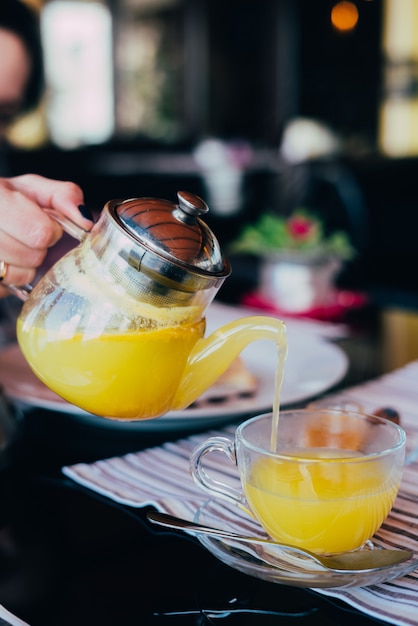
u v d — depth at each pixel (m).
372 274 2.52
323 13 4.48
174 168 3.20
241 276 1.66
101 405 0.66
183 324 0.65
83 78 4.84
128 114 4.93
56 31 4.64
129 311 0.64
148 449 0.78
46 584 0.60
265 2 4.65
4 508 0.69
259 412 0.87
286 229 1.44
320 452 0.66
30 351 0.67
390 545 0.63
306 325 1.24
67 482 0.73
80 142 4.11
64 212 0.74
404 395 0.91
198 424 0.84
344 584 0.58
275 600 0.59
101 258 0.64
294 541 0.61
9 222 0.69
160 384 0.65
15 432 0.78
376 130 4.53
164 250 0.62
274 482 0.61
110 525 0.67
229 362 0.66
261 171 3.14
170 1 4.73
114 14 4.73
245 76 4.91
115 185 3.18
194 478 0.66
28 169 2.86
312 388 0.90
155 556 0.63
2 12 1.53
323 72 4.60
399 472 0.62
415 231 2.83
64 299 0.65
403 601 0.57
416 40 4.35
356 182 2.81
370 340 1.17
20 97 1.62
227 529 0.64
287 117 4.71
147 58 4.88
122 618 0.57
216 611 0.58
